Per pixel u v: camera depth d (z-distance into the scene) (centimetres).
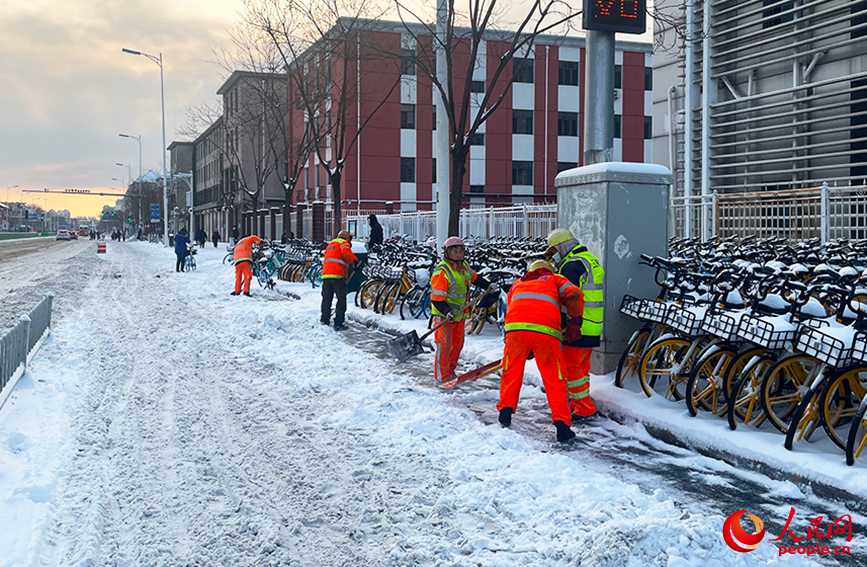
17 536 395
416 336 855
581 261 636
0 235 11981
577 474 493
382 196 4406
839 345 494
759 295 595
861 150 1514
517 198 4638
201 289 2044
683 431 580
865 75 1512
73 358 934
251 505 460
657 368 683
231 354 1006
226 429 637
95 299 1730
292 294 1847
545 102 4650
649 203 750
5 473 489
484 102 1359
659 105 2089
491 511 443
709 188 1897
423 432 613
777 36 1691
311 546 402
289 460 550
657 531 366
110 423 652
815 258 813
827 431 506
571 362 652
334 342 1095
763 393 553
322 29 2370
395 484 496
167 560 385
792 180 1703
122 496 475
